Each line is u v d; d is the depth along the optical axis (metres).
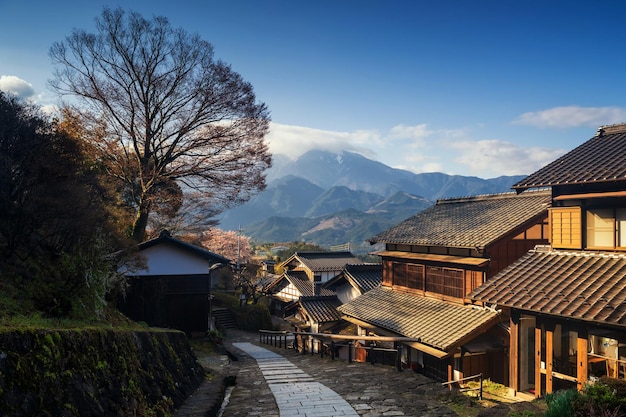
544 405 8.09
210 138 21.12
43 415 4.40
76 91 20.00
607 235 11.28
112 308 11.76
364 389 10.32
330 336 15.98
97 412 5.33
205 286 21.41
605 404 6.33
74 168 10.30
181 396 8.52
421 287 18.52
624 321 8.33
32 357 4.69
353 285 25.36
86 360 5.72
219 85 20.75
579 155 13.31
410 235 19.19
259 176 22.83
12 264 8.61
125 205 22.38
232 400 9.38
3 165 8.64
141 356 7.84
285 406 8.78
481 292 11.56
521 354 11.85
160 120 21.34
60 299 7.98
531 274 11.61
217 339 20.92
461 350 13.61
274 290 40.59
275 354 19.53
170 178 21.98
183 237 28.19
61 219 9.22
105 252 10.68
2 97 9.23
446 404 9.19
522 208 17.02
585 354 9.80
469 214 19.27
